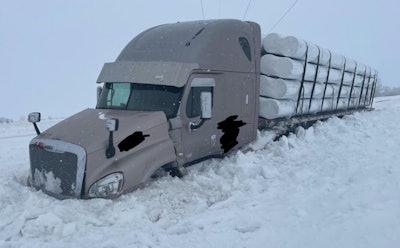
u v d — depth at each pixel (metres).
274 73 10.09
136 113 6.93
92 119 6.82
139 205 5.81
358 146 10.05
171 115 7.04
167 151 6.79
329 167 7.84
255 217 5.51
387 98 40.22
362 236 4.52
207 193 6.73
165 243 4.76
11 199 6.02
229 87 8.29
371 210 5.22
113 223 5.36
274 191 6.69
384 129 13.20
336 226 4.87
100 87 8.21
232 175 7.63
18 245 4.68
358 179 6.66
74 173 5.83
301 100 11.29
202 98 6.86
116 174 5.96
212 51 7.80
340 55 14.16
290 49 10.05
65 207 5.48
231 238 4.89
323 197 6.02
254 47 9.23
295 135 11.38
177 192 6.47
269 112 9.98
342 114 15.80
